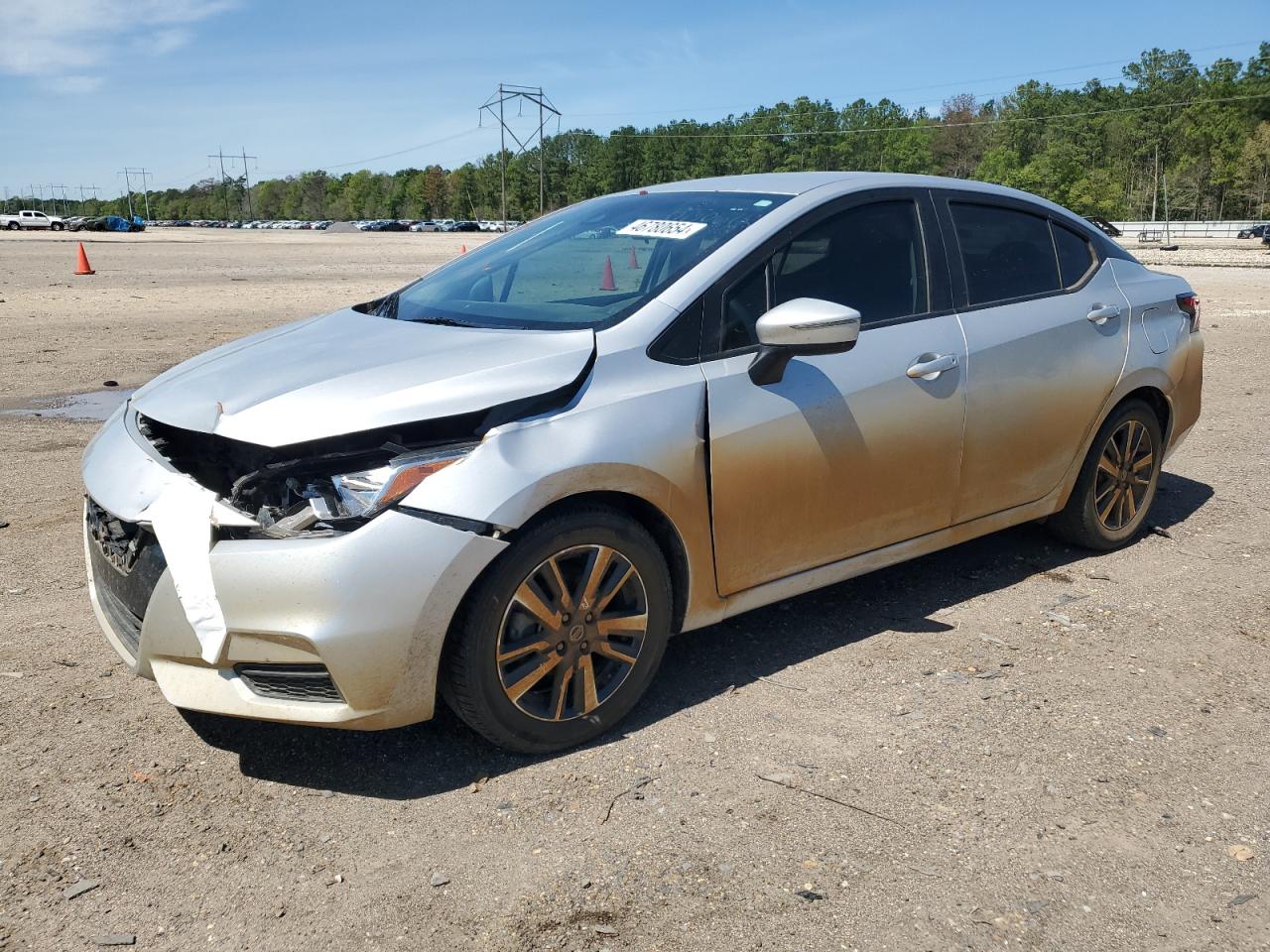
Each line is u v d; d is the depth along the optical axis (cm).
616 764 308
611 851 267
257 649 276
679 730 328
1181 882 256
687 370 326
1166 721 333
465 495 279
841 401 355
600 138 16825
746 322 342
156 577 287
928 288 393
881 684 357
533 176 16912
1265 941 236
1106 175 12725
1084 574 462
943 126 15375
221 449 317
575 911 245
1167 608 424
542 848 269
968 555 486
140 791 294
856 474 364
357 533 271
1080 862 263
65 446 689
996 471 413
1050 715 337
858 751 315
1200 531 520
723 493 331
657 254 358
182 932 239
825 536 363
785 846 269
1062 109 15412
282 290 1978
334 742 321
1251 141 12662
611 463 302
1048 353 421
